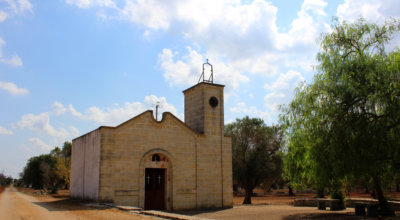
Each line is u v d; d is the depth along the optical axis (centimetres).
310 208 2439
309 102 1812
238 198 4988
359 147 1611
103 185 1941
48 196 3600
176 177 2212
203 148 2366
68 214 1539
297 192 6975
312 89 1833
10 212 1620
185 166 2264
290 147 2112
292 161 2223
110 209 1722
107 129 2000
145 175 2161
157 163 2173
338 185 1997
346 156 1625
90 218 1391
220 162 2425
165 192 2188
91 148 2211
